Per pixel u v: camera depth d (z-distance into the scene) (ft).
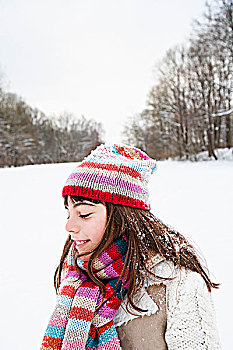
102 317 3.14
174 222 19.63
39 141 163.63
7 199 30.45
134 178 3.39
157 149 125.80
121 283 3.25
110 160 3.39
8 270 14.24
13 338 9.41
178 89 96.32
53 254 16.16
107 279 3.33
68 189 3.32
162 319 3.09
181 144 95.86
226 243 15.10
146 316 3.14
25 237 18.97
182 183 35.42
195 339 2.90
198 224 18.81
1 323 10.23
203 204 23.97
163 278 3.21
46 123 171.83
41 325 10.09
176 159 92.22
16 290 12.37
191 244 3.85
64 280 3.59
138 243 3.24
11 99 150.10
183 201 25.54
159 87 111.14
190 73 90.33
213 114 77.25
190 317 2.99
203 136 86.99
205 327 2.96
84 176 3.28
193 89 89.45
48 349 3.18
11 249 16.98
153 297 3.19
